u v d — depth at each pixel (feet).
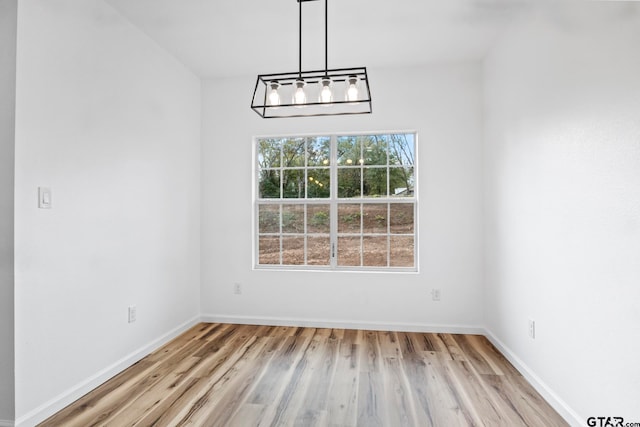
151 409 7.00
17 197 6.17
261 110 12.54
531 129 8.00
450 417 6.73
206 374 8.54
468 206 11.52
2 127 6.12
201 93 12.75
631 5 4.95
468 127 11.53
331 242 12.48
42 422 6.55
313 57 11.16
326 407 7.08
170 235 10.97
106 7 8.26
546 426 6.45
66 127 7.18
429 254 11.70
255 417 6.72
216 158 12.72
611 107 5.39
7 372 6.11
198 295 12.67
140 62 9.52
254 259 12.79
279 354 9.78
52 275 6.86
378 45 10.38
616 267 5.31
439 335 11.36
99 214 8.07
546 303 7.39
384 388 7.85
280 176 12.85
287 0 8.15
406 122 11.84
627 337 5.11
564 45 6.64
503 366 9.00
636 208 4.91
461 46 10.48
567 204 6.60
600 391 5.71
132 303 9.22
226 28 9.43
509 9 8.54
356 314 12.05
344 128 12.17
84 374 7.64
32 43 6.43
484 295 11.39
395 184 12.30
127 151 9.03
